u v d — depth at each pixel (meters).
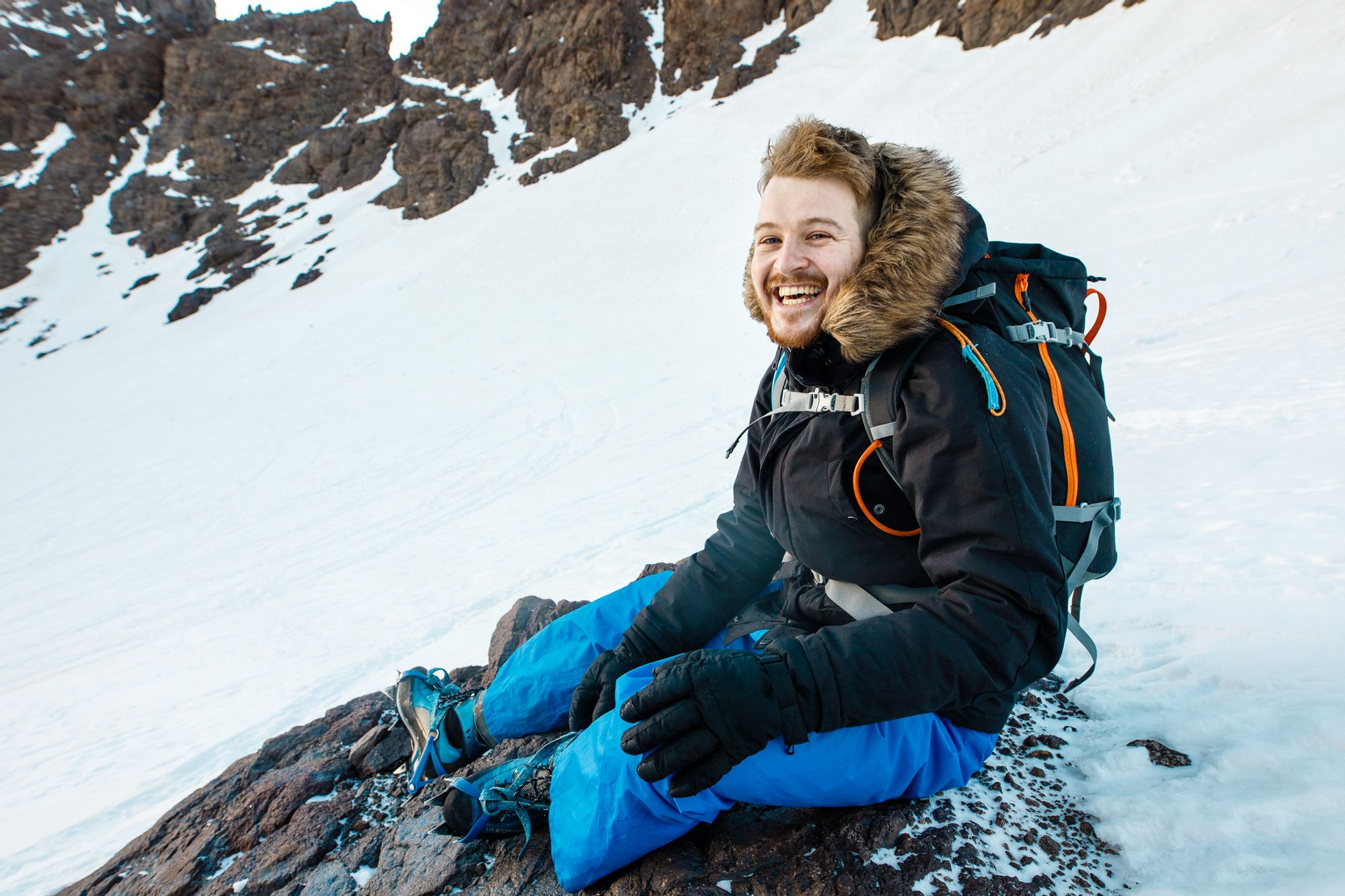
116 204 68.44
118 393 36.38
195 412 28.56
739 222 36.12
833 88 50.19
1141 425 5.46
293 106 73.19
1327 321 6.62
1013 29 44.19
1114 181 20.45
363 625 8.34
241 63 74.19
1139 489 3.88
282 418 24.58
